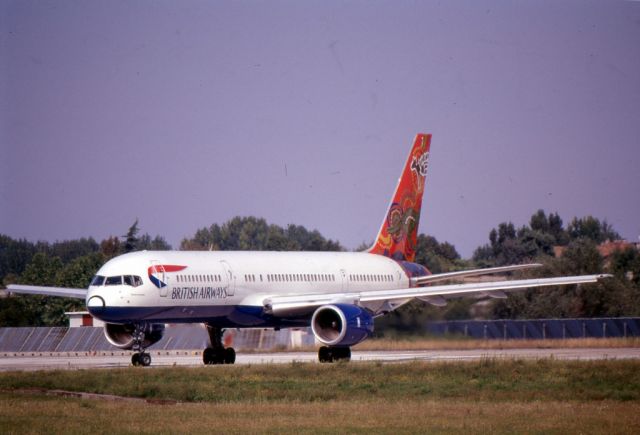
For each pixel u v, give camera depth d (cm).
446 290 17875
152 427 9112
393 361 16150
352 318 17125
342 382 12825
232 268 18188
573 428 9094
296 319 18825
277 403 11038
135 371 14138
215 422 9419
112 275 16575
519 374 13650
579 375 13438
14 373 13900
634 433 8869
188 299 17175
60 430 8988
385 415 9931
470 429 9019
